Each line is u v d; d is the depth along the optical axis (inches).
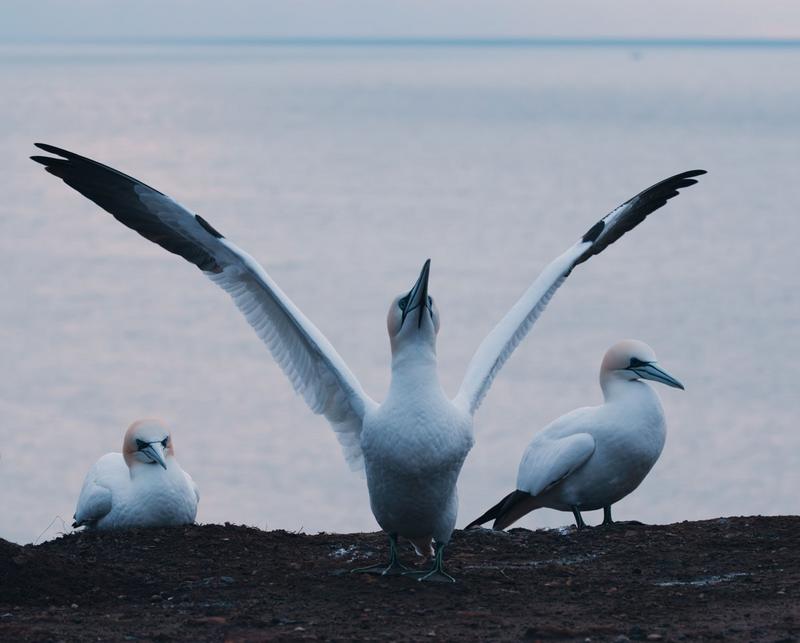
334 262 3526.1
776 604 386.6
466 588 414.6
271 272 3331.7
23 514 1264.8
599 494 561.9
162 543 479.5
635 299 2923.2
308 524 1245.1
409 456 397.1
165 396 1952.5
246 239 4023.1
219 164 7101.4
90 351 2308.1
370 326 2536.9
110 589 421.7
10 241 3917.3
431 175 6643.7
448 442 400.2
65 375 2085.4
